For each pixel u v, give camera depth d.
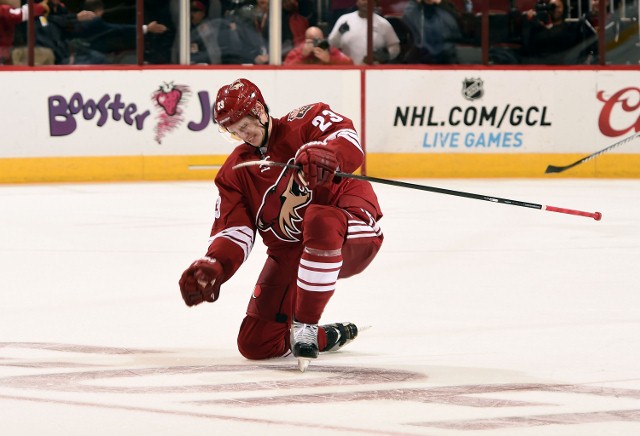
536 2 34.78
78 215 25.06
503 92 34.22
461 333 12.80
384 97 34.16
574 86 34.25
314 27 34.31
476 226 23.08
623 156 34.34
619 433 8.53
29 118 32.53
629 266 17.95
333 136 10.72
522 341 12.30
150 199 28.27
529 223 23.48
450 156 34.34
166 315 14.04
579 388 10.05
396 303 14.77
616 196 28.89
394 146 34.25
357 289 15.87
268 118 10.90
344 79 34.03
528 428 8.67
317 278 10.54
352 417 9.02
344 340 11.69
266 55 34.41
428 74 34.09
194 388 10.11
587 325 13.25
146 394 9.87
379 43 34.62
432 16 34.50
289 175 10.89
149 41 33.84
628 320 13.56
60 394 9.87
